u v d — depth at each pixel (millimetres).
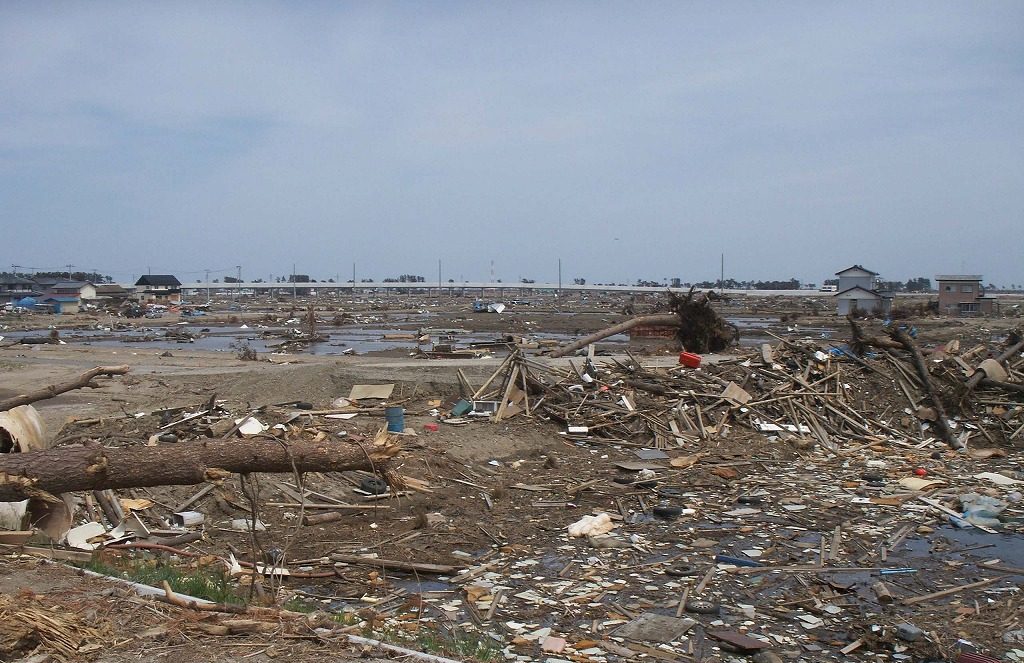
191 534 9789
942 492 12242
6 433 8227
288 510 11039
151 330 53438
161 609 5543
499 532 10391
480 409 17047
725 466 14047
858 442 16266
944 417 16875
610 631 7301
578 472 13641
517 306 95625
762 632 7297
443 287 183625
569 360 21219
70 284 91500
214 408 15672
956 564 9094
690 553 9539
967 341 37625
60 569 6355
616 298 129625
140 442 12727
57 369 25250
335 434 13938
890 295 70312
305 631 5383
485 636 7062
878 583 8352
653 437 15977
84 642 4895
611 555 9492
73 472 7062
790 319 59938
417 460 13031
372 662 4922
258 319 65500
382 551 9594
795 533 10312
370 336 47188
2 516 7855
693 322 27891
